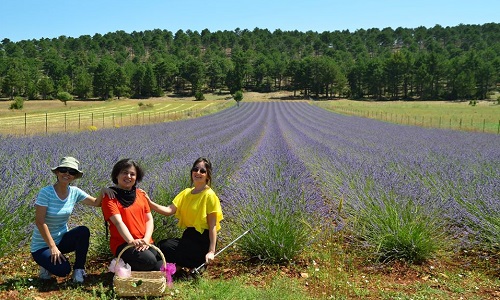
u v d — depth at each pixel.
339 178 8.08
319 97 125.06
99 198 4.47
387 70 124.69
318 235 5.39
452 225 5.96
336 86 124.88
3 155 8.35
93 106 80.12
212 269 4.83
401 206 5.55
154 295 3.84
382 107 78.75
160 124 28.58
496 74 123.44
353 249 5.47
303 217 5.36
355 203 6.18
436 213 5.62
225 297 3.85
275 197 5.75
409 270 4.89
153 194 5.67
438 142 18.09
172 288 4.06
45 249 4.19
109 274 4.48
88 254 5.04
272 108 70.31
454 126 36.53
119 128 22.73
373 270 4.86
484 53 167.88
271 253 4.99
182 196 4.72
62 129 26.50
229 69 147.88
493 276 4.74
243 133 23.03
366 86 131.50
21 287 4.01
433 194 6.54
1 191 4.96
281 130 27.81
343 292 4.10
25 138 13.75
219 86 151.62
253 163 9.85
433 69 123.62
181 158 9.55
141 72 130.25
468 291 4.28
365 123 36.03
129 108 71.75
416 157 10.84
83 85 121.25
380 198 5.86
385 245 5.17
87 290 4.04
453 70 120.94
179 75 140.75
